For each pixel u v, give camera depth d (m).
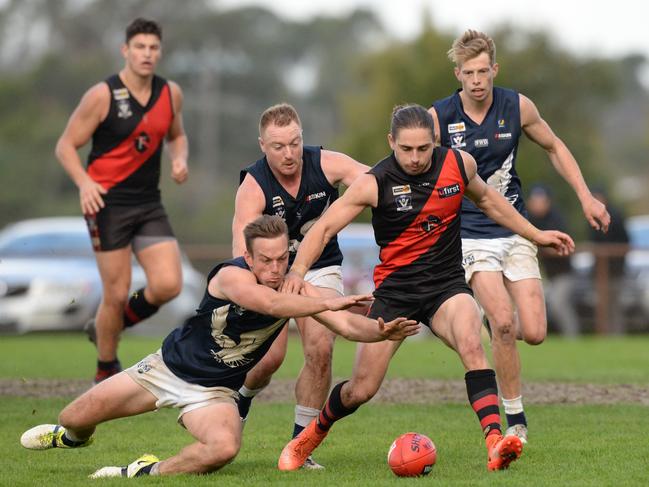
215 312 22.22
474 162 24.23
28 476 23.06
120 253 33.94
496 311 26.97
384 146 131.50
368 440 27.34
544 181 122.88
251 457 25.42
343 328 22.06
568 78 136.50
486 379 22.91
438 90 131.38
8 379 38.06
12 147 171.75
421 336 64.69
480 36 27.72
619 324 63.97
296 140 24.20
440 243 24.00
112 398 22.88
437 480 21.73
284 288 22.28
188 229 161.38
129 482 21.75
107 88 33.44
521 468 23.02
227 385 22.88
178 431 28.77
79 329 61.09
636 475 22.08
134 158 33.84
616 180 167.62
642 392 34.69
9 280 61.00
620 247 64.00
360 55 142.62
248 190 25.31
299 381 25.06
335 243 26.42
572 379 37.84
